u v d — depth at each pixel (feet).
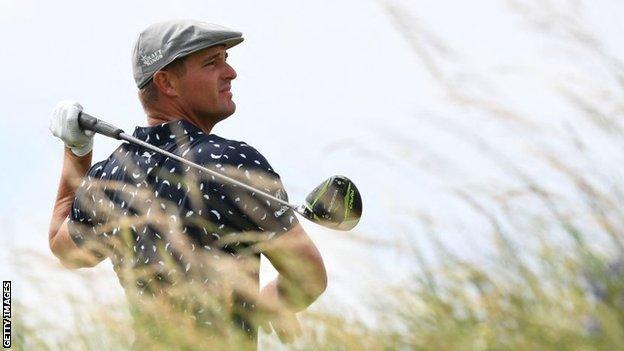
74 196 46.44
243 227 39.50
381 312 31.37
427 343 29.25
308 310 32.96
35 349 39.81
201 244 39.19
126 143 43.52
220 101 43.86
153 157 41.70
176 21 43.91
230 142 40.57
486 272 30.42
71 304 39.58
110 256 43.29
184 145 41.27
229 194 39.27
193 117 43.78
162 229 39.88
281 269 38.70
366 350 30.66
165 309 38.17
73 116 45.52
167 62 42.98
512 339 28.22
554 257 29.71
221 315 37.52
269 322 37.45
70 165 46.42
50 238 45.78
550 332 27.30
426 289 30.94
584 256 29.07
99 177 44.04
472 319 29.58
